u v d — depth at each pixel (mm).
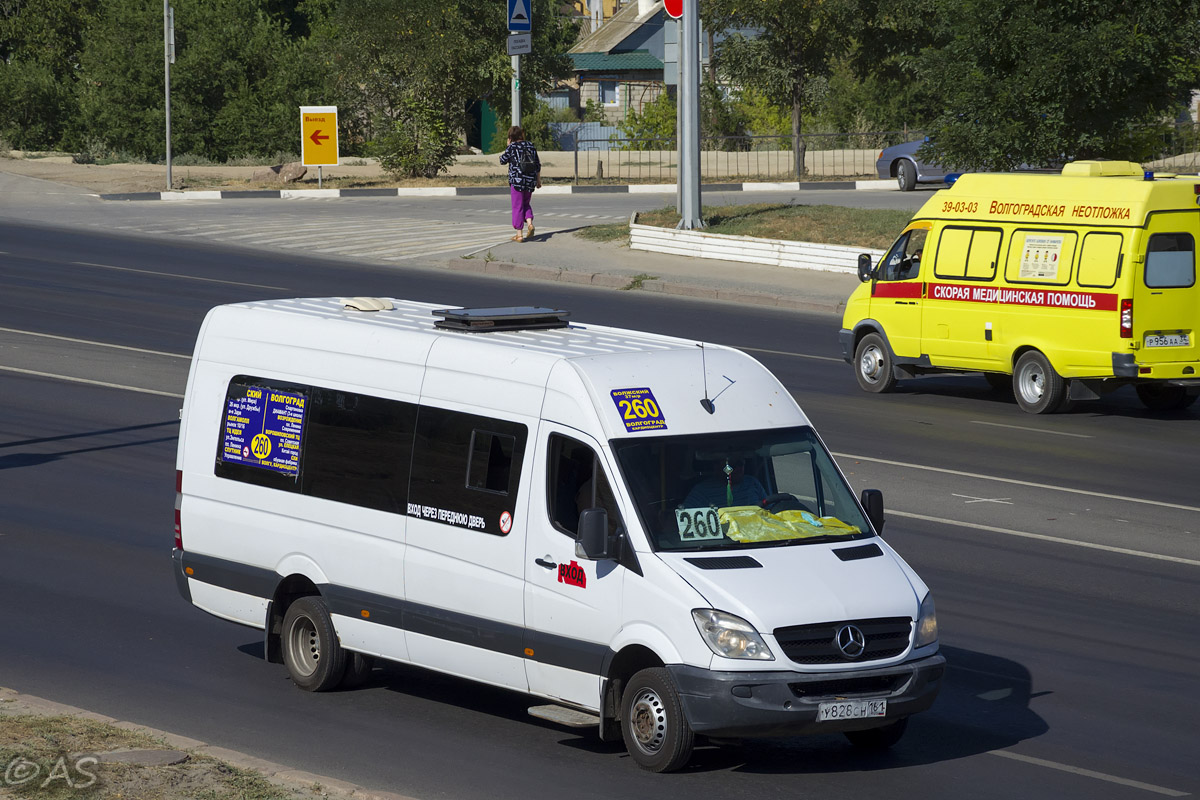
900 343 51656
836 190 113250
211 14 148625
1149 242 46469
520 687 20781
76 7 175375
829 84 146000
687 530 19734
